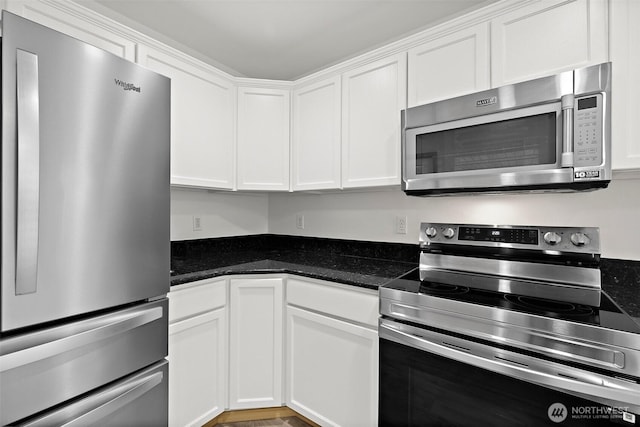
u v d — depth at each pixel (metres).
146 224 1.21
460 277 1.52
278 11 1.79
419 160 1.54
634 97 1.09
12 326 0.86
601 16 1.15
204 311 1.65
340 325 1.56
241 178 2.06
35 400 0.91
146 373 1.23
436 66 1.55
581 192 1.45
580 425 0.93
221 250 2.40
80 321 1.01
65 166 0.97
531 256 1.45
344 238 2.30
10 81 0.85
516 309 1.06
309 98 2.05
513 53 1.33
